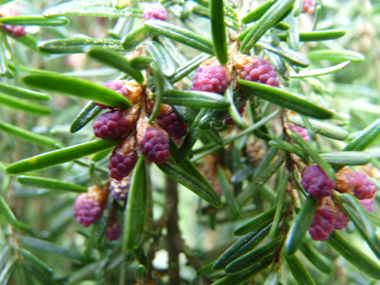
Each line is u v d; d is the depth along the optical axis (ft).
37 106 0.21
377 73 0.32
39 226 0.34
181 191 0.39
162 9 0.16
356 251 0.15
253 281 0.23
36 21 0.18
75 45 0.16
